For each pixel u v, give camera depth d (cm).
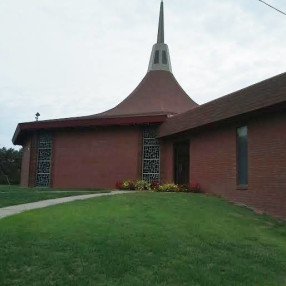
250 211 1346
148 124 2020
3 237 809
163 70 2842
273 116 1355
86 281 640
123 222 968
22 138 2605
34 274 656
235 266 762
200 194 1606
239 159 1517
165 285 650
